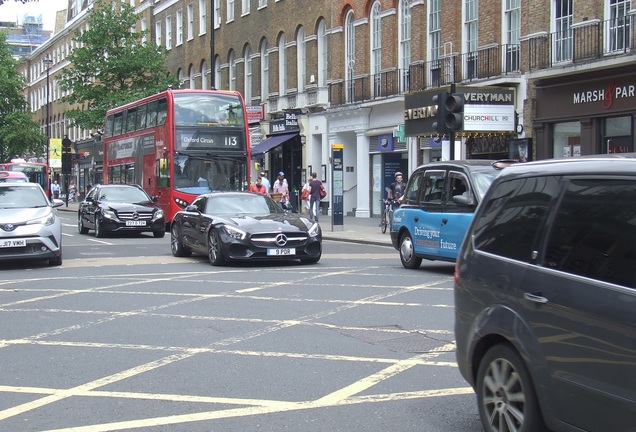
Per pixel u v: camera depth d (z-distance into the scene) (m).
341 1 33.78
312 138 36.50
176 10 52.00
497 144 24.61
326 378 6.76
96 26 46.47
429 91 24.05
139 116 28.55
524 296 4.68
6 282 13.41
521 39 23.67
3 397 6.28
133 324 9.32
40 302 11.13
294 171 38.88
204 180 25.06
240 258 14.98
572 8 22.12
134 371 7.07
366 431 5.36
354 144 34.75
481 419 5.10
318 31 36.16
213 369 7.11
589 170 4.54
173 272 14.59
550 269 4.56
